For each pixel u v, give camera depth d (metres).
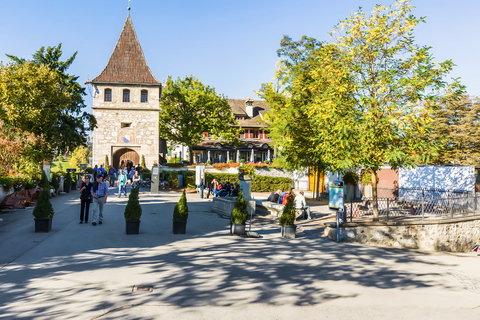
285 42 25.14
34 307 6.07
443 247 15.66
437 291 8.24
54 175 25.59
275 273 8.78
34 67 28.59
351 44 15.48
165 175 34.50
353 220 15.59
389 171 24.03
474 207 18.12
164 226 14.27
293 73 24.78
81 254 9.59
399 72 14.95
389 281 8.80
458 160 34.41
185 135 46.47
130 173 34.28
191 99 46.84
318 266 9.75
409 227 14.93
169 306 6.37
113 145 44.06
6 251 9.55
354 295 7.55
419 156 13.77
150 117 44.78
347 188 20.05
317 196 26.72
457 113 35.56
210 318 5.97
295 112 21.88
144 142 44.59
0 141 17.69
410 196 22.70
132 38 47.06
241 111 63.75
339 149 14.26
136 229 12.41
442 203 17.20
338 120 14.27
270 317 6.16
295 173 37.09
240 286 7.65
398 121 13.55
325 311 6.58
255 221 17.77
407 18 14.70
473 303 7.53
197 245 11.31
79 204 19.56
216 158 52.88
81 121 37.84
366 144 13.77
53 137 30.00
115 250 10.18
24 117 27.78
